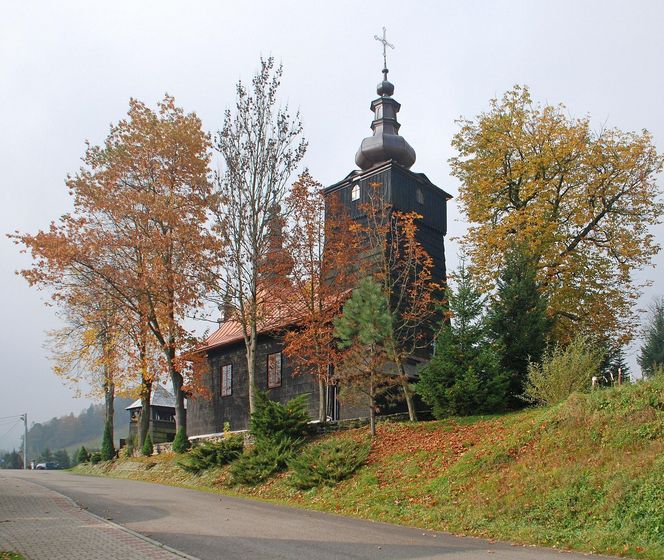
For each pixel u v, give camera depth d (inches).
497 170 1301.7
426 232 1350.9
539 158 1223.5
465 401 879.7
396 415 967.6
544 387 813.2
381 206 1145.4
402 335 1175.0
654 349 1657.2
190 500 782.5
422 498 666.8
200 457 1061.1
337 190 1365.7
